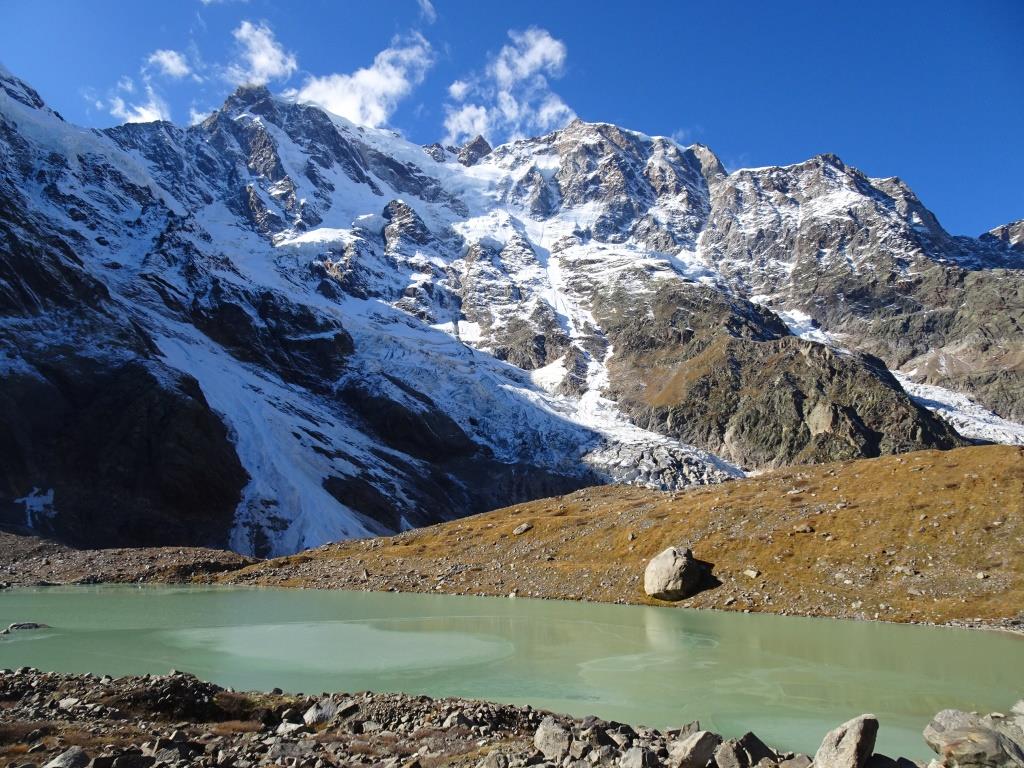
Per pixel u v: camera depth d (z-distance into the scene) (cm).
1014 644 5284
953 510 7619
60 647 5278
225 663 4788
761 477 10331
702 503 9694
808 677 4319
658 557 8019
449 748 2427
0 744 2291
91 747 2233
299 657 5006
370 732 2769
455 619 6781
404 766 2162
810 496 8931
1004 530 7112
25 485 18175
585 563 9081
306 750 2361
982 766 1753
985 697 3834
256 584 10188
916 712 3541
